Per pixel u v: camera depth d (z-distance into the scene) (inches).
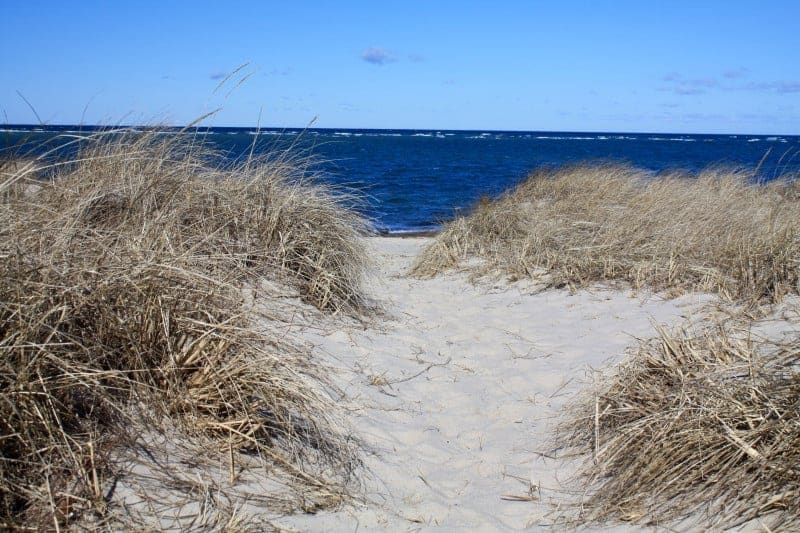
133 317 151.6
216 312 165.5
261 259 254.8
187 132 267.1
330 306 265.0
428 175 1123.9
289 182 297.9
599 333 257.6
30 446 119.7
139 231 201.0
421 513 150.1
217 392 150.3
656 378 175.8
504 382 227.1
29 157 182.4
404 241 520.4
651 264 311.6
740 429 140.9
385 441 179.8
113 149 247.8
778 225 301.7
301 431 161.0
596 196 454.6
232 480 137.6
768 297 250.1
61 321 135.6
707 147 2484.0
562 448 178.5
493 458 179.0
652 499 139.3
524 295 323.9
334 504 143.3
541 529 143.8
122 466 130.2
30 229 156.1
